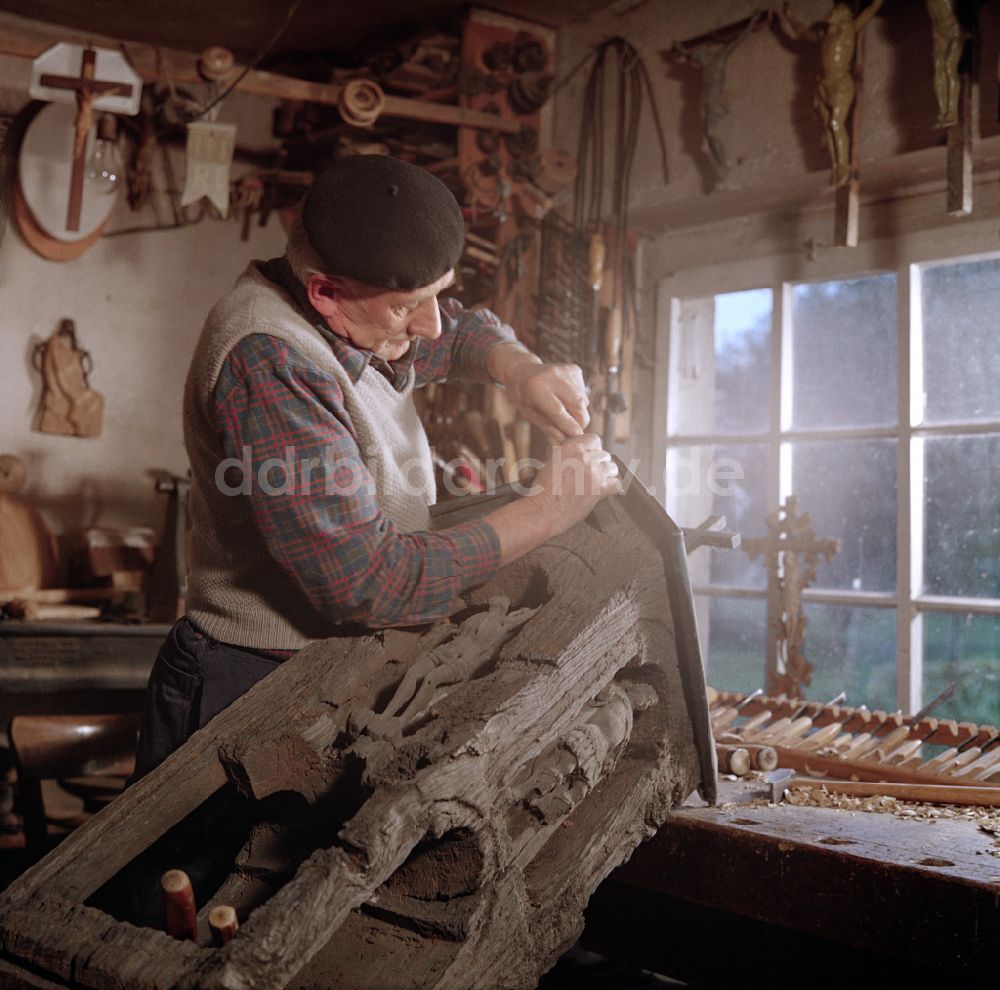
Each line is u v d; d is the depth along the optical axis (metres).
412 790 1.16
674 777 1.56
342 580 1.34
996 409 2.71
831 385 3.03
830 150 2.69
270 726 1.37
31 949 1.21
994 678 2.67
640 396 3.42
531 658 1.35
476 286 3.60
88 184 3.57
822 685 2.96
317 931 1.10
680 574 1.50
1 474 3.47
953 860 1.42
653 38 3.32
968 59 2.47
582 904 1.38
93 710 3.24
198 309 3.92
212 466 1.48
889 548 2.89
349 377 1.48
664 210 3.22
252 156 3.97
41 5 3.45
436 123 3.62
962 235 2.74
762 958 1.79
